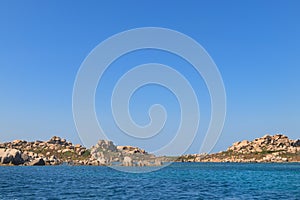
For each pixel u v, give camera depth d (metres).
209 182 80.62
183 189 62.38
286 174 123.00
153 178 94.62
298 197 51.28
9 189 60.44
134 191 58.38
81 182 78.62
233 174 121.06
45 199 47.22
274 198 50.00
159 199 48.41
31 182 77.25
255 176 109.62
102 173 118.62
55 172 125.44
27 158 197.00
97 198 48.84
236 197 50.94
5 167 169.50
